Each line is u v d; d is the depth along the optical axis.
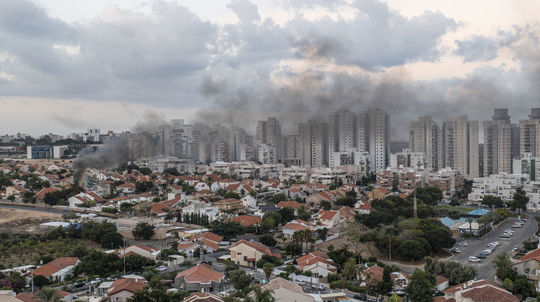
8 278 131.62
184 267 148.25
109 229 187.88
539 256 130.75
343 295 112.38
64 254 162.50
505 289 117.00
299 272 140.00
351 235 177.50
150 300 101.94
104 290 121.44
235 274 121.88
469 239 191.62
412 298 112.12
